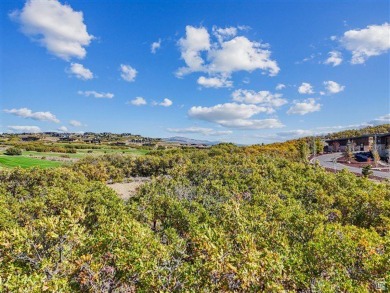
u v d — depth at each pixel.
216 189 36.31
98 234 15.77
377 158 84.00
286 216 20.50
